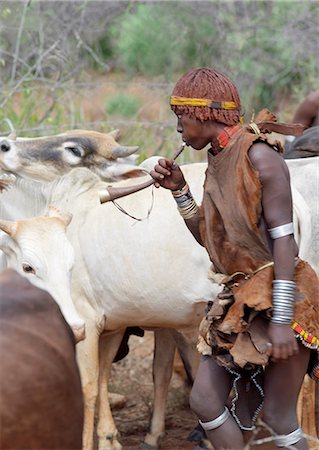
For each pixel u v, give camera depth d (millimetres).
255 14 14523
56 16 13078
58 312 4531
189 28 14578
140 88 14344
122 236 7211
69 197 7562
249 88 14227
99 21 14828
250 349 5215
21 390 4113
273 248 5234
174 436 8164
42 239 6148
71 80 12422
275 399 5352
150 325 7457
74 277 7379
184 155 11719
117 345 7727
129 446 7980
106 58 15055
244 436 5805
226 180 5301
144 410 8680
